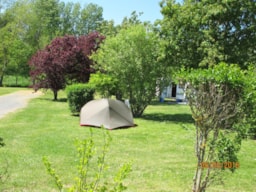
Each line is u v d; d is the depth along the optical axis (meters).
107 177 6.49
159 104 26.28
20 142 9.66
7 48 43.44
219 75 4.62
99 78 17.30
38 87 25.25
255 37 15.59
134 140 10.60
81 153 3.17
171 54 16.28
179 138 11.07
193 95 4.84
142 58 16.75
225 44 15.25
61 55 24.05
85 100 16.62
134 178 6.56
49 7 61.41
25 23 47.66
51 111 18.19
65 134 11.15
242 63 14.95
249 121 4.70
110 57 17.19
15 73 45.12
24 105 21.08
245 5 15.20
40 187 5.82
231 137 4.79
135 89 17.11
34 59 25.36
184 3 16.84
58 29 63.47
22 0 48.31
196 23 15.83
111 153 8.64
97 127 12.92
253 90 4.64
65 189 5.71
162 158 8.34
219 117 4.62
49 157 7.95
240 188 6.21
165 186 6.16
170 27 16.41
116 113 13.39
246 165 7.88
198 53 16.03
